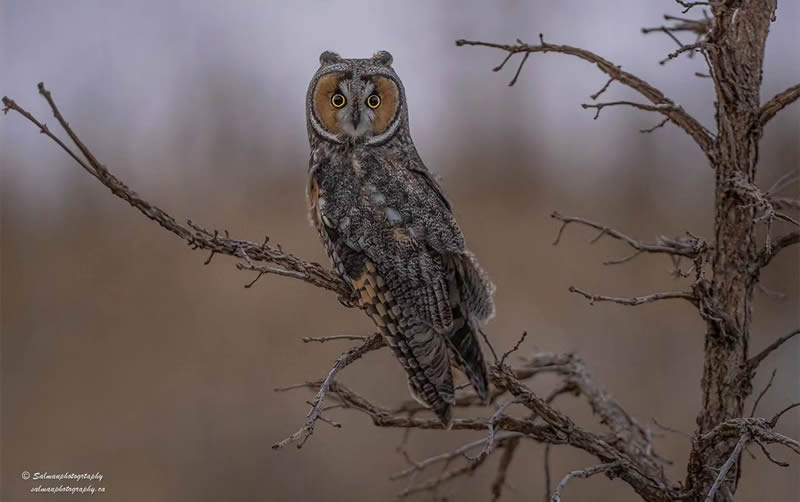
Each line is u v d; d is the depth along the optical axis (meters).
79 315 15.70
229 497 12.13
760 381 13.42
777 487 11.54
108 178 5.43
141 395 13.74
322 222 7.18
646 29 6.76
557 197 20.67
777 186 6.88
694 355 14.38
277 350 14.46
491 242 18.06
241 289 16.12
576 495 11.38
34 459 12.74
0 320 15.84
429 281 6.65
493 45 6.39
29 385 14.20
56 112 5.13
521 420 6.39
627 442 6.72
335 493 12.05
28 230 19.20
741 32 6.08
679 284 15.67
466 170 22.50
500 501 11.29
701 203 19.94
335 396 6.63
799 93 5.96
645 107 6.18
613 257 17.34
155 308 15.80
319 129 7.64
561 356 7.34
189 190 21.11
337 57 7.92
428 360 6.51
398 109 7.68
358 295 6.77
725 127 6.11
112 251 18.06
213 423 13.13
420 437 12.27
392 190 7.08
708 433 5.83
